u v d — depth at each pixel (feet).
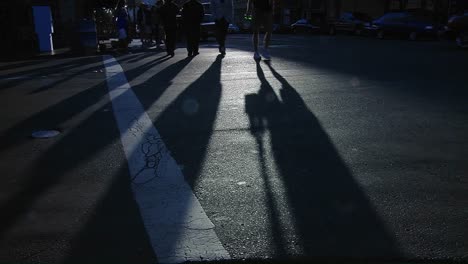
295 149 13.20
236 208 9.44
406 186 10.46
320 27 110.73
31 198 10.13
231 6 40.73
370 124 15.78
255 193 10.16
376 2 122.52
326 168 11.66
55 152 13.33
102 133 15.16
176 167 11.85
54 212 9.42
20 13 48.83
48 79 27.76
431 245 7.90
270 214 9.15
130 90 22.89
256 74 27.07
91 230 8.63
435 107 18.15
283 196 9.99
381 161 12.13
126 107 18.95
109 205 9.70
